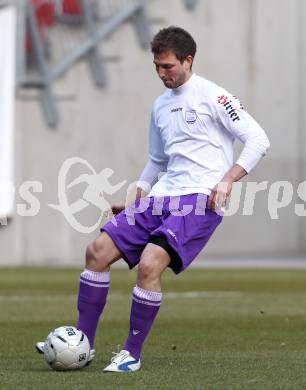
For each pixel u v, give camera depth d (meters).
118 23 82.12
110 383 18.36
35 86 79.19
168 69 20.42
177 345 25.80
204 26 85.38
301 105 89.06
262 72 87.44
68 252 78.88
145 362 21.64
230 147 20.78
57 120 79.81
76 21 81.38
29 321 32.53
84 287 20.77
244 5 86.81
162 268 19.86
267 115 87.69
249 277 58.66
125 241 20.53
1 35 73.31
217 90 20.53
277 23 88.00
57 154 79.88
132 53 83.06
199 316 34.31
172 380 18.70
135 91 83.19
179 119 20.64
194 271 64.94
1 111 72.31
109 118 82.31
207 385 18.11
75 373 19.83
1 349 24.88
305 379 18.92
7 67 73.00
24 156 78.56
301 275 60.47
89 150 81.44
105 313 35.84
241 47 86.81
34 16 78.81
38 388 17.91
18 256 77.06
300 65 88.94
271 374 19.55
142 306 19.88
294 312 35.72
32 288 49.84
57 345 20.17
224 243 86.56
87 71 81.50
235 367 20.66
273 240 88.44
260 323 31.66
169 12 84.19
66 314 35.19
